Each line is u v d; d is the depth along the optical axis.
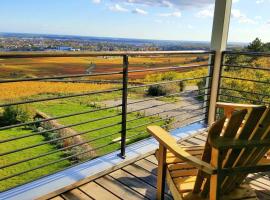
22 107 14.81
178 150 1.53
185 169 1.88
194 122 3.92
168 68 3.15
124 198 2.21
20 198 2.07
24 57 1.82
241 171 1.39
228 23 3.59
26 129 14.55
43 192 2.16
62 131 13.24
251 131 1.31
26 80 1.96
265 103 3.27
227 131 1.27
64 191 2.25
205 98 3.88
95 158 2.76
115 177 2.52
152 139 3.28
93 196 2.22
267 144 1.34
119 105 2.70
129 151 2.94
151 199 2.20
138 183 2.43
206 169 1.32
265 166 1.44
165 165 1.96
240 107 2.39
